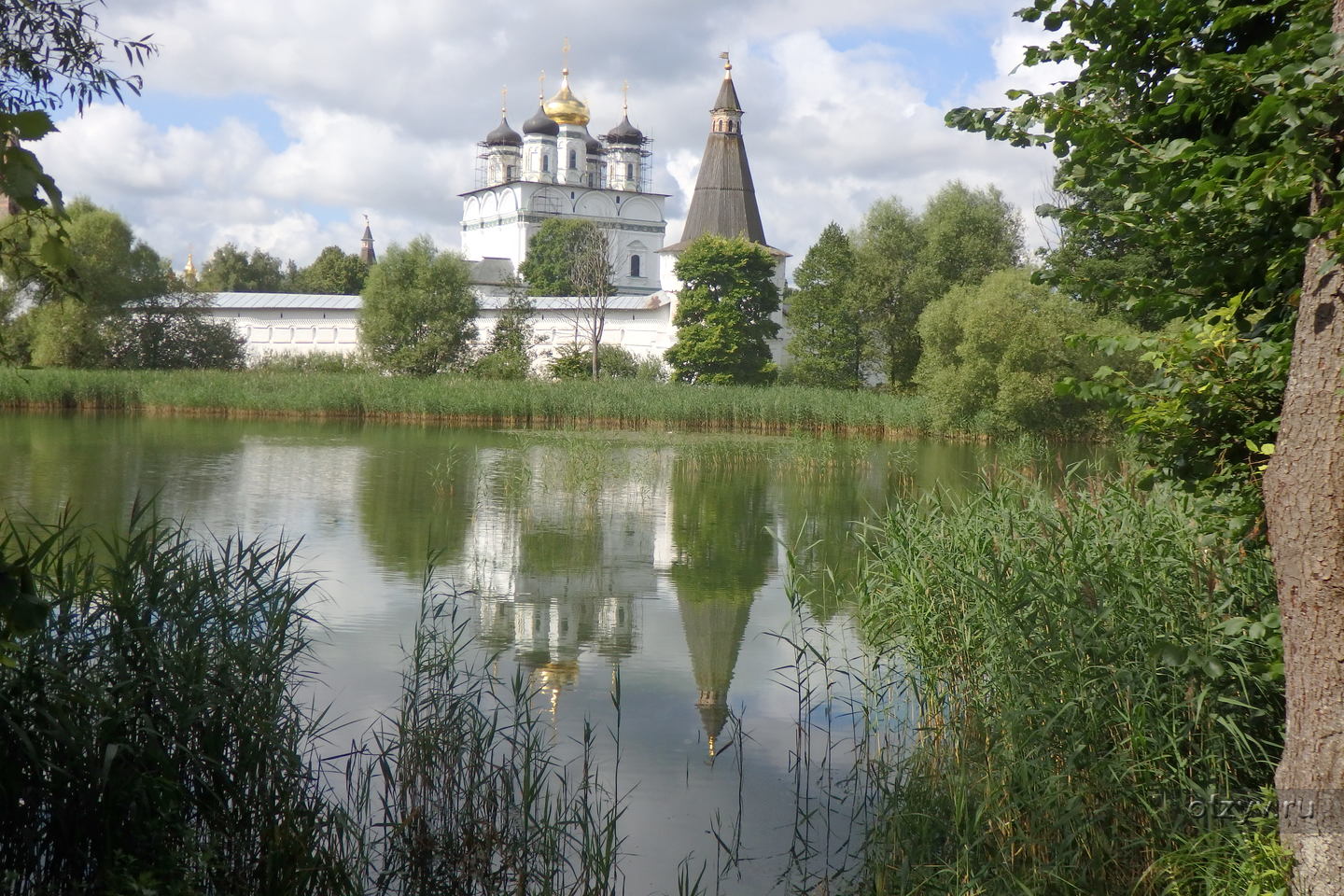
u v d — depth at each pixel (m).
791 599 8.12
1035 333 29.95
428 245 50.66
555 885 5.00
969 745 5.94
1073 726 5.31
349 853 5.04
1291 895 3.55
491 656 8.57
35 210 2.66
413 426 32.94
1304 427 3.37
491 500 17.06
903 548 8.08
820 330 49.25
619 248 91.44
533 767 6.14
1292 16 3.66
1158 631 5.72
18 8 4.92
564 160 93.38
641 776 6.23
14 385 34.31
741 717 7.25
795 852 5.36
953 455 26.36
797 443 26.92
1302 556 3.38
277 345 59.56
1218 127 4.16
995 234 49.66
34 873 4.43
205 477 18.98
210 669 5.30
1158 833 4.78
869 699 7.48
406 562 12.15
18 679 4.55
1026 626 5.91
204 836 4.75
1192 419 4.19
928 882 4.90
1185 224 4.07
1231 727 4.95
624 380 41.44
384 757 5.72
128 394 35.25
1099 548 6.52
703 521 15.52
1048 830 4.95
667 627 9.60
